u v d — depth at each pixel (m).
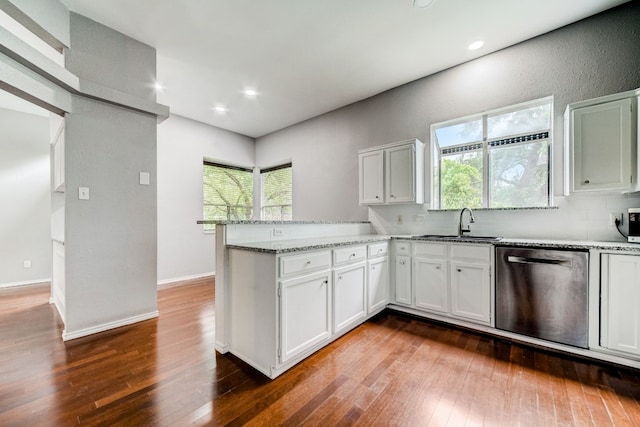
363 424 1.40
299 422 1.42
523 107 2.84
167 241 4.46
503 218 2.87
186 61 3.08
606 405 1.53
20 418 1.43
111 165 2.60
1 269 4.17
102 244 2.54
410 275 2.95
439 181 3.44
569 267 2.09
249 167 5.83
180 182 4.64
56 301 3.20
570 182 2.30
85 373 1.85
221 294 2.17
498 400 1.58
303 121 4.92
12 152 4.27
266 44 2.80
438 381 1.77
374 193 3.51
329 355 2.10
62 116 2.44
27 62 1.94
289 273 1.88
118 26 2.53
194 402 1.56
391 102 3.75
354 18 2.44
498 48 2.88
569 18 2.45
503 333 2.40
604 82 2.39
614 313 1.93
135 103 2.69
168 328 2.60
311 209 4.81
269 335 1.83
